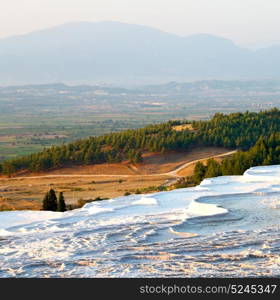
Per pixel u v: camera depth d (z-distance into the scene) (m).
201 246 34.06
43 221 49.47
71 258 32.88
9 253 35.66
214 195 53.88
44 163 171.12
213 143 177.75
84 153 175.25
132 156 169.75
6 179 164.12
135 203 55.62
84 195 128.12
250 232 37.78
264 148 113.62
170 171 162.62
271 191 55.88
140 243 36.00
